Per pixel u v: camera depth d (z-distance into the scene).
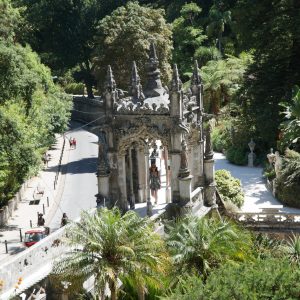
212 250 26.98
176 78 32.59
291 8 68.25
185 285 22.55
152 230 27.81
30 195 67.56
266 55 71.69
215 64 93.38
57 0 118.94
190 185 33.50
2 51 53.16
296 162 50.06
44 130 75.88
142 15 84.06
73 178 74.38
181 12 112.94
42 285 25.41
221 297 20.78
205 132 38.03
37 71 85.62
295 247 32.75
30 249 25.95
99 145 34.12
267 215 42.69
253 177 59.66
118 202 34.56
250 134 67.94
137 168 35.78
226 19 108.88
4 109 56.41
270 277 22.16
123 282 26.28
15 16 64.38
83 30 118.88
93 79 120.62
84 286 26.70
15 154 54.56
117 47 81.81
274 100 66.25
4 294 23.80
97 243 24.20
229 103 86.06
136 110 33.53
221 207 40.56
